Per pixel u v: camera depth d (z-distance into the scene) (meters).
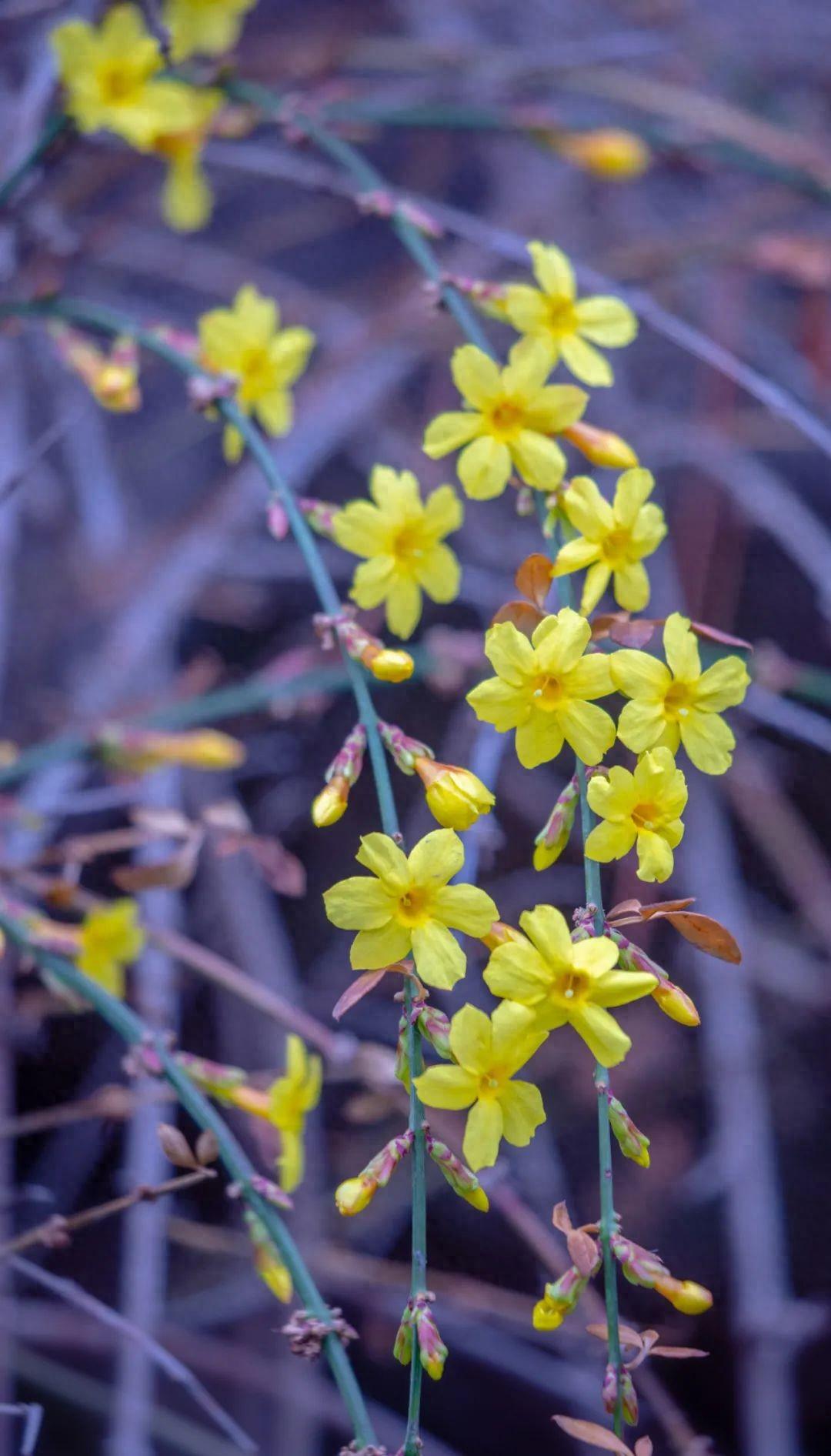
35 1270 0.55
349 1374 0.49
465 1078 0.47
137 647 0.80
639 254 0.85
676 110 0.79
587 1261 0.47
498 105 0.89
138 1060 0.54
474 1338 0.87
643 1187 0.91
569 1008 0.47
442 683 0.66
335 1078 0.65
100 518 0.87
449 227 0.61
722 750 0.49
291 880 0.58
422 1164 0.47
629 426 0.91
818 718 0.72
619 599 0.50
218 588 0.93
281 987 0.86
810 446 0.89
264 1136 0.54
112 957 0.59
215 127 0.63
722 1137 0.82
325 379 0.87
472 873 0.58
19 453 0.81
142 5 0.68
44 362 0.88
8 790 0.79
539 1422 0.93
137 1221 0.69
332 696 0.73
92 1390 0.75
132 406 0.58
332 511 0.52
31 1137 0.89
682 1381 0.92
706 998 0.85
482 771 0.60
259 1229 0.52
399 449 0.93
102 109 0.60
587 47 0.82
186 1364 0.87
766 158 0.77
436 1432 0.93
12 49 0.83
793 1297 0.92
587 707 0.48
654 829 0.48
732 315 0.89
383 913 0.47
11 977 0.73
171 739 0.64
